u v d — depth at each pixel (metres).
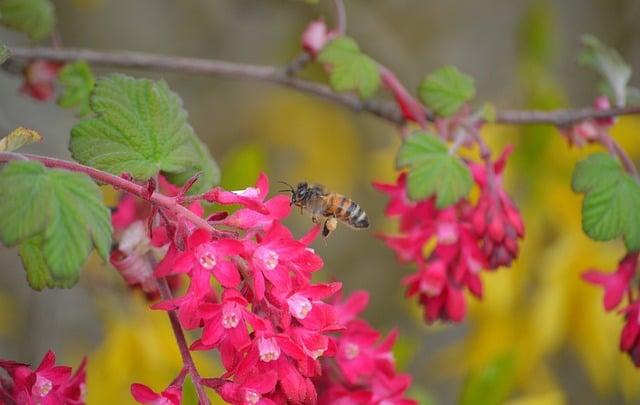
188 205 0.35
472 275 0.40
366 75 0.41
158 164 0.37
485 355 0.47
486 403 0.43
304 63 0.43
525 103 0.51
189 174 0.38
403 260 0.40
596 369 0.47
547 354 0.49
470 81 0.41
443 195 0.39
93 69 0.56
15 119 0.50
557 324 0.47
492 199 0.39
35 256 0.36
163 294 0.36
